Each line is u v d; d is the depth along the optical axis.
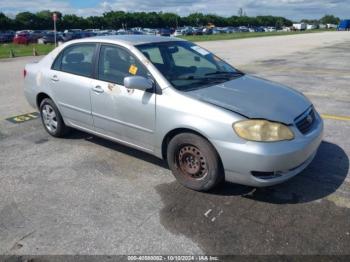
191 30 69.06
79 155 4.90
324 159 4.58
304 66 13.71
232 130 3.38
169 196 3.78
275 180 3.43
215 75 4.44
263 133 3.33
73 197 3.81
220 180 3.68
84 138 5.55
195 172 3.78
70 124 5.21
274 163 3.31
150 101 3.93
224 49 24.31
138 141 4.27
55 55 5.28
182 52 4.69
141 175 4.27
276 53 20.28
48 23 92.94
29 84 5.70
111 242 3.06
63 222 3.37
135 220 3.37
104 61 4.51
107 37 4.73
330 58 16.77
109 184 4.07
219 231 3.17
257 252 2.90
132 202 3.69
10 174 4.37
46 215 3.48
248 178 3.43
